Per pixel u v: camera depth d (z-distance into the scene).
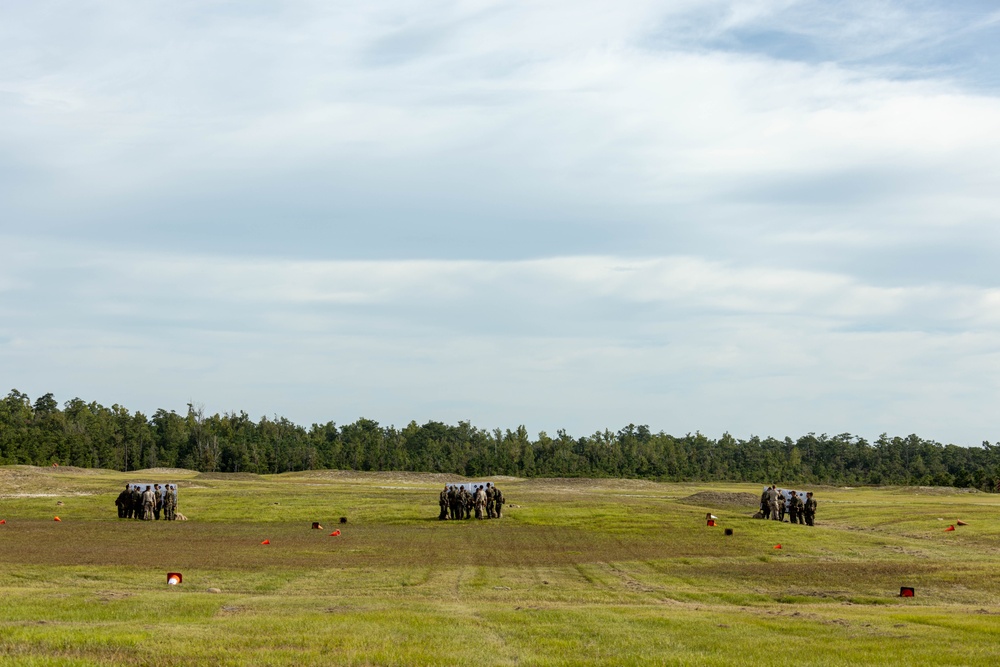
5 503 74.88
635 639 21.38
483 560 43.03
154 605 26.31
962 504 83.50
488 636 21.69
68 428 170.75
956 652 19.78
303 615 24.77
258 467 170.38
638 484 127.19
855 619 24.58
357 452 174.50
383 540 52.28
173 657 18.81
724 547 49.59
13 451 149.12
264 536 54.50
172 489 67.31
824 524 67.69
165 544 49.34
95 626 22.22
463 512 71.69
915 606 29.14
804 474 172.88
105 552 45.12
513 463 169.62
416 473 143.12
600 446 175.75
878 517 70.38
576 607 27.33
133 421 178.12
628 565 41.59
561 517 67.38
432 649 19.89
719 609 27.48
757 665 18.50
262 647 19.88
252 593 31.59
